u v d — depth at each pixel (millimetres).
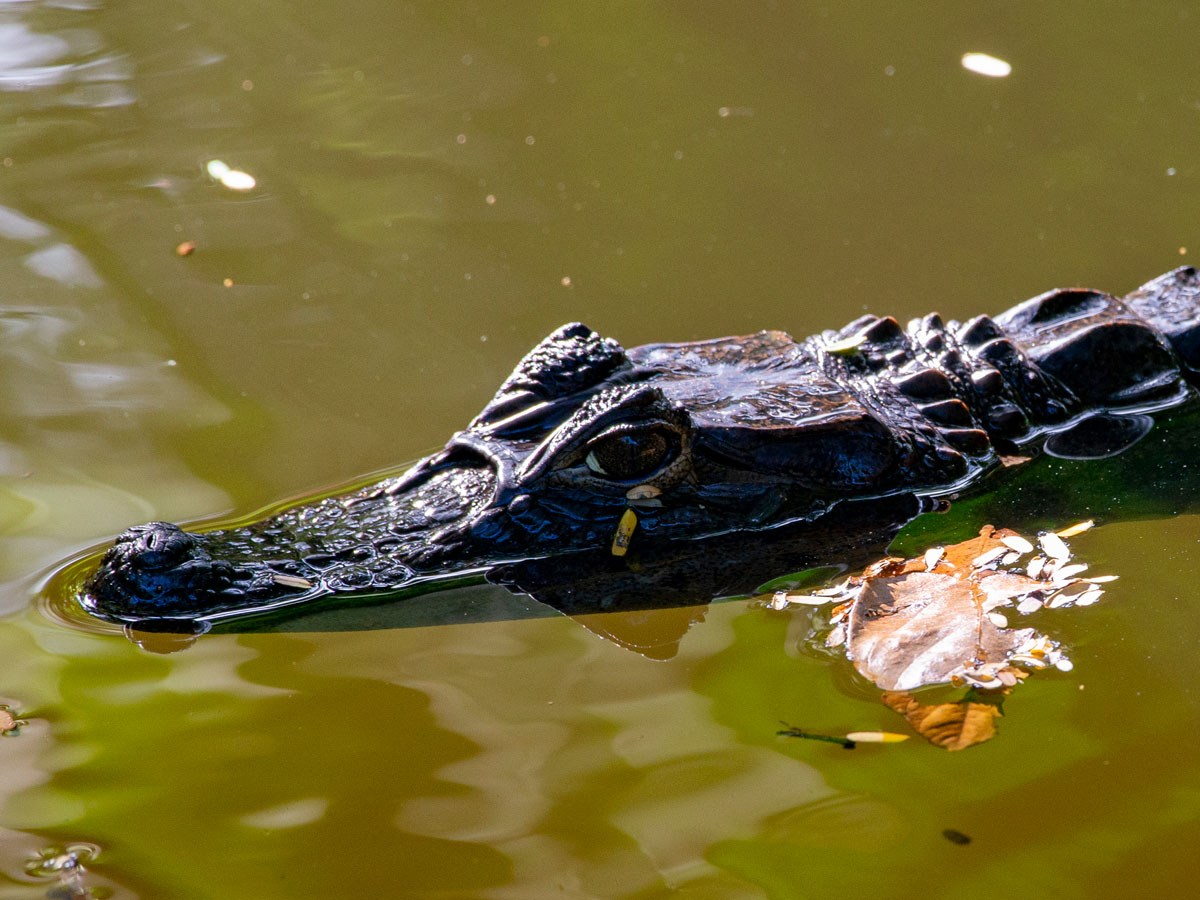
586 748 5758
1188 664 6125
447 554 6938
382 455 8727
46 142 13875
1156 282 9781
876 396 7812
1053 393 8547
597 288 11211
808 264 11547
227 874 5125
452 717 5965
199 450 8859
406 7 17266
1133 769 5496
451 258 11695
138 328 10531
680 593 6855
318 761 5715
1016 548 7098
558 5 17188
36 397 9500
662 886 5004
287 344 10336
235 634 6520
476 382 9789
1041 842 5141
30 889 5047
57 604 6910
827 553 7137
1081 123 13875
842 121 14109
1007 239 11859
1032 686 6023
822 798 5426
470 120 14352
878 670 6168
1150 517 7449
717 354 8055
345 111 14570
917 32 16109
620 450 6875
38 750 5801
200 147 13773
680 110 14430
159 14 17156
